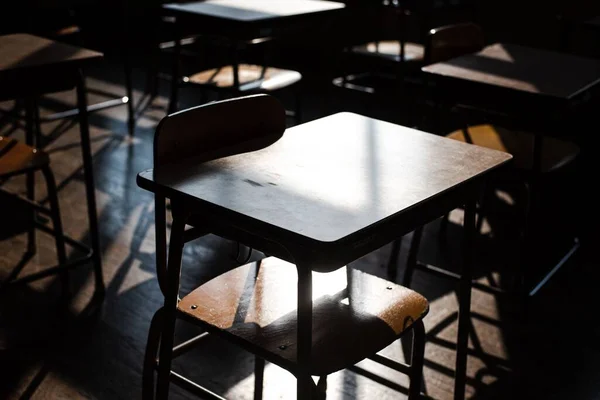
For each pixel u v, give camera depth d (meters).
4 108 4.60
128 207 3.30
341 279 1.71
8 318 2.44
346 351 1.44
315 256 1.27
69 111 4.56
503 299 2.65
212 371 2.20
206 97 4.09
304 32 5.63
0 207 3.23
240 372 2.20
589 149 3.95
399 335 1.51
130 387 2.13
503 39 4.87
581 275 2.84
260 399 1.98
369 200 1.40
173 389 2.10
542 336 2.44
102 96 4.88
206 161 1.58
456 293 2.67
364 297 1.64
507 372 2.25
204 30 3.32
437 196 1.45
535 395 2.15
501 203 3.44
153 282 2.71
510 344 2.39
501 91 2.38
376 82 5.29
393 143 1.75
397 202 1.40
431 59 2.69
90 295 2.60
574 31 4.55
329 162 1.60
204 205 1.36
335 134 1.79
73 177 3.59
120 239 3.01
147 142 4.11
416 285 2.72
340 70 5.42
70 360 2.24
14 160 2.40
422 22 4.95
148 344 1.59
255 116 1.73
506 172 2.45
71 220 3.15
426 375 2.21
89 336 2.37
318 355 1.42
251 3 3.63
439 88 2.53
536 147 2.39
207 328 1.50
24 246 2.92
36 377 2.15
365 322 1.54
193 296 1.60
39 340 2.33
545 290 2.73
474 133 2.83
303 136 1.78
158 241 1.51
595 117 3.92
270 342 1.44
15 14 4.11
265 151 1.66
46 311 2.49
